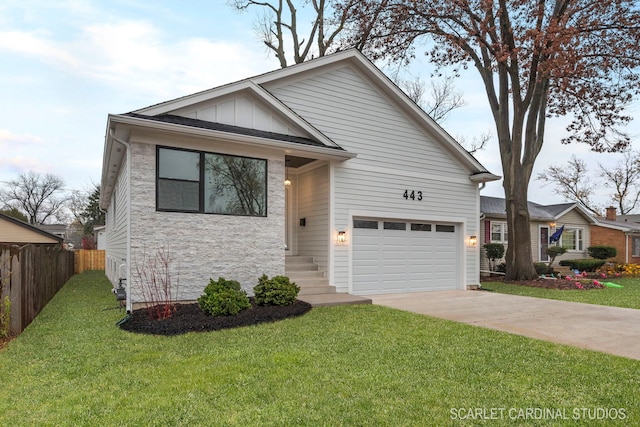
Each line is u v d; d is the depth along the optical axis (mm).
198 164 7633
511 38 13414
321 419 3000
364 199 10258
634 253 24312
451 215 11906
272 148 8375
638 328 6320
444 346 5066
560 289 12344
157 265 7121
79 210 45906
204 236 7609
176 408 3182
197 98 7746
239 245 7973
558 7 13180
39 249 7453
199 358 4480
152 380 3793
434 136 11641
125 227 8180
